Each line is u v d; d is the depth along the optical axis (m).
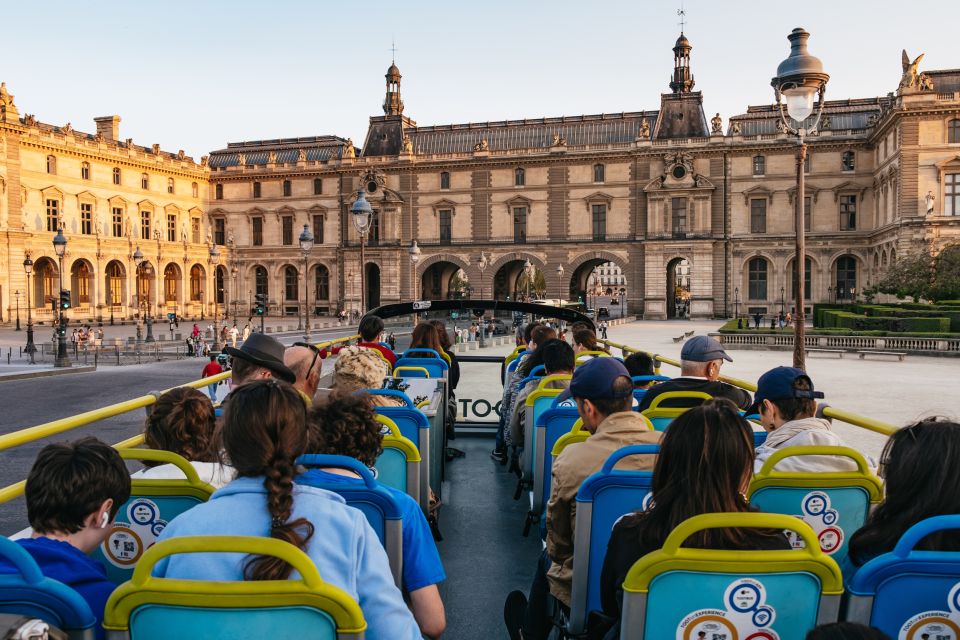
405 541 4.60
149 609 3.14
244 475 3.57
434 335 13.84
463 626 6.73
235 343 59.25
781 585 3.55
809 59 17.19
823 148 90.69
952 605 3.58
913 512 3.88
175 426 5.61
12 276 82.75
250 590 3.04
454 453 13.12
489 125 104.94
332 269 107.25
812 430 5.93
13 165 82.69
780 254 91.94
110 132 100.88
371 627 3.50
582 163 97.06
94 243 93.00
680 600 3.56
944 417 4.19
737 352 50.25
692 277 93.44
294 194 109.06
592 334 11.74
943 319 48.19
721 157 93.19
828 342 49.34
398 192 103.56
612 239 96.00
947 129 72.25
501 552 8.57
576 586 5.19
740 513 3.55
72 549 3.74
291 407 3.59
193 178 110.00
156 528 4.88
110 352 56.53
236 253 112.19
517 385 11.48
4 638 2.93
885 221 81.88
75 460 3.79
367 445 5.11
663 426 7.88
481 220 100.69
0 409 27.83
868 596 3.57
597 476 5.04
